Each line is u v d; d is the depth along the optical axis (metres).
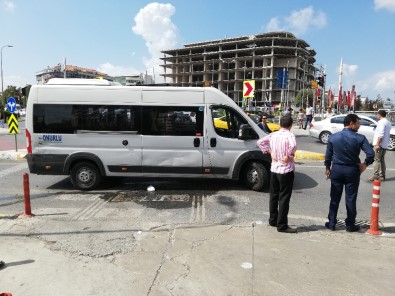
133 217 5.95
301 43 110.62
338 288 3.60
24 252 4.45
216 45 115.50
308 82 117.62
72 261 4.21
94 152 7.69
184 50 124.06
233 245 4.67
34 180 9.10
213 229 5.29
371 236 5.08
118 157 7.68
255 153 7.54
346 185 5.26
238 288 3.60
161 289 3.58
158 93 7.58
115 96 7.61
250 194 7.57
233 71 111.12
